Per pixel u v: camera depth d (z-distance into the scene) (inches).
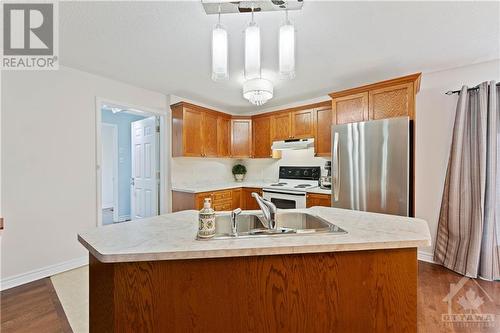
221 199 153.7
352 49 92.7
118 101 127.1
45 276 102.0
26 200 97.9
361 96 115.6
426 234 49.8
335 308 48.4
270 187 154.4
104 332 48.4
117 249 42.4
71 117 110.6
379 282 48.9
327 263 48.1
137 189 170.4
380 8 68.2
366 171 108.9
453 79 110.4
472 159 102.0
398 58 100.9
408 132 99.4
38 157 101.0
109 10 69.1
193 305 46.3
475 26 77.2
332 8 68.0
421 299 85.8
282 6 61.4
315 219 64.6
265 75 117.5
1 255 92.0
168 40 85.7
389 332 49.1
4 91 93.1
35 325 72.8
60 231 107.0
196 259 46.2
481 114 98.5
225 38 61.4
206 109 157.0
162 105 148.8
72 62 104.1
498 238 97.3
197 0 64.6
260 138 175.3
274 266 47.5
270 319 47.6
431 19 73.6
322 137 143.7
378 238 47.5
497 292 89.6
